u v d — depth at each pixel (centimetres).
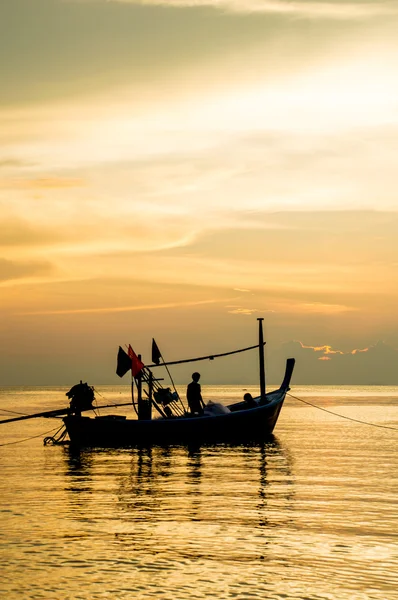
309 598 1139
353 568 1297
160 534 1555
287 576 1251
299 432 4688
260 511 1808
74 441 3644
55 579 1233
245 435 3869
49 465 2811
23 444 3803
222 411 3872
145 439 3600
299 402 12750
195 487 2211
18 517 1733
